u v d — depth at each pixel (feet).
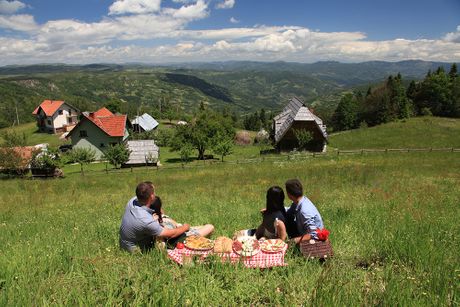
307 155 129.18
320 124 183.73
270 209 18.90
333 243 18.39
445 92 269.64
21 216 41.27
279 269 14.69
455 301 10.98
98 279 13.41
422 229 20.24
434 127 213.05
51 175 127.85
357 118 324.80
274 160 122.62
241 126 513.04
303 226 17.38
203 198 47.50
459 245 17.74
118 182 88.74
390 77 318.04
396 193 41.70
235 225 25.09
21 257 16.16
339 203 35.29
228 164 120.37
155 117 368.27
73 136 180.45
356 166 84.69
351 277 13.60
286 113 190.08
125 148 153.28
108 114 264.72
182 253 15.60
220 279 13.71
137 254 16.74
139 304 11.08
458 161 95.35
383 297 11.44
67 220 33.88
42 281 13.05
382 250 16.81
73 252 17.52
